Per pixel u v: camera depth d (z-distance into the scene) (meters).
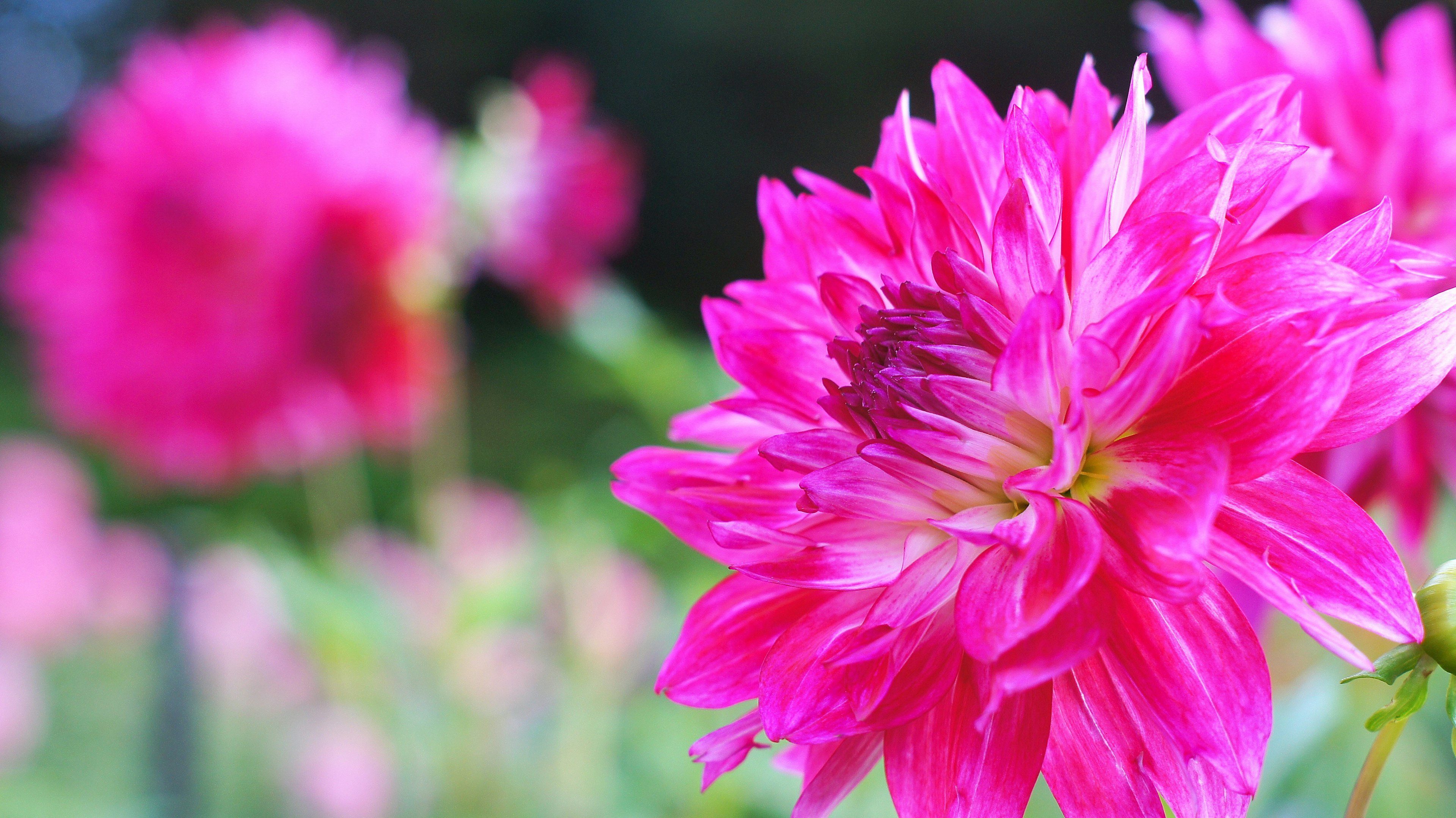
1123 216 0.72
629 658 1.25
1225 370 0.66
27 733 1.34
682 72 3.91
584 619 1.25
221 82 1.27
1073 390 0.65
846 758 0.77
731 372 0.82
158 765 1.24
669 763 1.23
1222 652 0.65
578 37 4.00
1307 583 0.64
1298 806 1.12
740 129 3.93
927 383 0.72
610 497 1.24
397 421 1.28
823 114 3.88
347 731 1.26
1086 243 0.73
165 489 2.20
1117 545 0.67
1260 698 0.63
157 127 1.27
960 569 0.71
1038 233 0.68
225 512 2.15
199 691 1.24
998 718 0.69
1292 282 0.64
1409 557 0.99
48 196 1.29
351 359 1.27
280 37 1.28
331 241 1.26
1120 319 0.64
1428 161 1.02
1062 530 0.67
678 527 0.84
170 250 1.26
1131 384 0.65
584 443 2.46
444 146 1.28
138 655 1.37
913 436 0.72
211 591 1.25
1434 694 1.15
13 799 1.31
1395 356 0.66
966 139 0.79
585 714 1.24
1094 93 0.76
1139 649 0.67
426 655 1.25
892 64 3.76
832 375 0.81
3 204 4.18
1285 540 0.65
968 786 0.68
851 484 0.72
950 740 0.71
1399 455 0.97
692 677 0.78
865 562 0.75
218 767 1.26
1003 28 3.60
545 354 3.04
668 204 3.97
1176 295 0.63
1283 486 0.66
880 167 0.83
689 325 3.86
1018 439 0.72
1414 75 1.08
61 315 1.28
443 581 1.27
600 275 1.29
